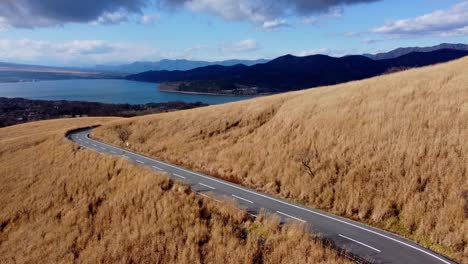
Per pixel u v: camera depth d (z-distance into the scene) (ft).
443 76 99.60
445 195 54.34
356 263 43.52
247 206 64.90
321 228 54.60
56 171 100.99
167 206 62.18
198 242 51.90
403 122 77.61
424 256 45.21
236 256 47.03
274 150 90.79
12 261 63.36
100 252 56.13
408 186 58.59
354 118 89.10
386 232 52.90
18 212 82.94
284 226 53.88
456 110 74.95
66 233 66.28
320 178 70.33
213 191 74.33
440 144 65.26
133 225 59.88
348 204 61.26
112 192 76.59
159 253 51.47
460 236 46.68
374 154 70.90
